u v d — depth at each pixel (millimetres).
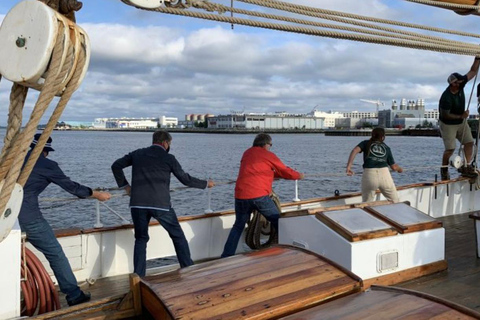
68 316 2701
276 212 5031
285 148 60531
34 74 1874
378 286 2777
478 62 7062
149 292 2711
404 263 4258
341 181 20750
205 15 2232
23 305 3322
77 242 4660
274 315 2561
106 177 24797
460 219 7074
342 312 2404
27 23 1876
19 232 2805
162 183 4473
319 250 4305
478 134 7258
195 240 5457
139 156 4535
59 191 18688
